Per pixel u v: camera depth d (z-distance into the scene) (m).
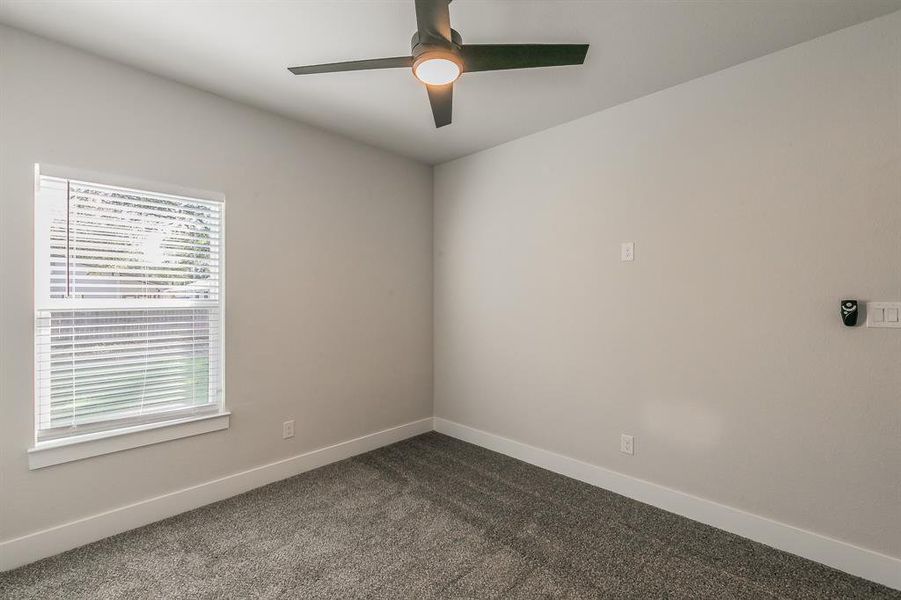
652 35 1.90
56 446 1.93
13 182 1.86
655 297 2.43
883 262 1.77
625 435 2.56
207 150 2.43
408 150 3.40
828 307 1.90
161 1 1.68
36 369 1.92
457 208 3.59
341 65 1.67
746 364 2.12
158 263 2.28
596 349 2.70
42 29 1.87
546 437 2.97
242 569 1.86
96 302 2.08
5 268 1.84
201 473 2.41
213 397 2.49
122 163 2.13
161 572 1.83
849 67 1.84
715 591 1.74
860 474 1.83
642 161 2.48
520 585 1.77
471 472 2.89
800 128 1.96
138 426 2.20
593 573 1.84
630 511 2.37
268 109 2.66
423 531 2.16
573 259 2.81
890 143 1.75
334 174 3.05
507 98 2.49
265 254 2.68
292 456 2.83
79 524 2.00
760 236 2.07
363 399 3.26
